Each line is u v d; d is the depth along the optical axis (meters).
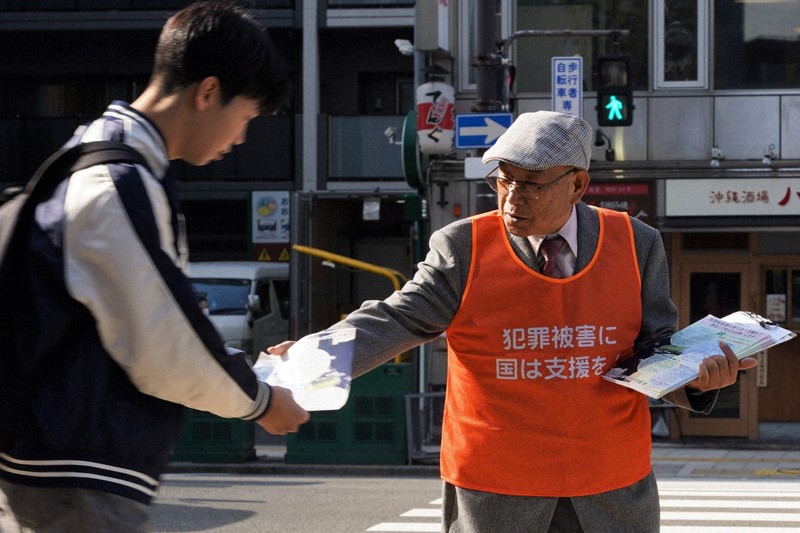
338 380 2.92
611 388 3.28
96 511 2.29
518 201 3.25
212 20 2.59
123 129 2.48
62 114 25.45
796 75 17.25
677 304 17.28
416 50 17.06
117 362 2.36
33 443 2.29
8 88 25.58
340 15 23.94
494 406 3.26
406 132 16.72
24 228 2.37
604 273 3.31
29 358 2.32
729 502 10.74
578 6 17.69
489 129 13.18
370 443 14.23
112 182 2.35
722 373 3.11
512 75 14.17
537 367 3.24
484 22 13.35
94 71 25.06
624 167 17.17
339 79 25.09
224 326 19.62
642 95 17.36
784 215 16.80
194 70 2.56
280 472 14.13
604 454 3.23
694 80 17.38
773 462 14.62
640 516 3.27
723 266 17.20
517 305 3.26
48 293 2.33
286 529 9.07
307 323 19.52
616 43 13.82
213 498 11.03
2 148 24.25
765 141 17.09
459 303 3.33
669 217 17.06
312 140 24.09
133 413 2.37
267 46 2.65
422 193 17.48
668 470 13.88
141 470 2.37
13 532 2.42
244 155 24.30
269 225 24.19
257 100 2.64
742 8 17.33
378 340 3.26
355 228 25.55
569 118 3.30
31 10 23.73
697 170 16.97
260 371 3.07
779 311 17.16
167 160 2.53
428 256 3.41
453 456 3.33
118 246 2.31
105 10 23.72
